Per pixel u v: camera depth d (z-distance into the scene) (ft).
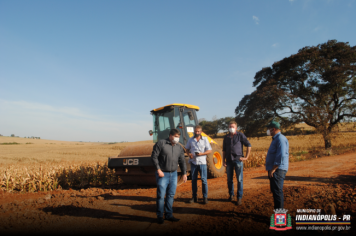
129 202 17.10
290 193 17.20
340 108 77.66
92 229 11.83
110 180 30.09
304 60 74.64
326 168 33.14
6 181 24.57
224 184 23.36
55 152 111.24
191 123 27.40
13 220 13.48
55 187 25.35
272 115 82.69
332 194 16.03
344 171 28.96
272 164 11.55
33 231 11.70
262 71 91.35
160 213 12.25
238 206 14.71
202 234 10.59
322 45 77.20
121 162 22.93
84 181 28.96
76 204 16.69
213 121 188.44
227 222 11.91
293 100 75.41
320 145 96.37
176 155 13.01
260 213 13.02
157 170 12.53
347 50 72.64
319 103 75.51
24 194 22.43
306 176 26.08
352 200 14.23
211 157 27.27
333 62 74.79
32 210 15.61
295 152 73.05
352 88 73.20
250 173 32.55
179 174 22.93
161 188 12.41
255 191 19.02
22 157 85.51
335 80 69.15
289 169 33.68
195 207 15.08
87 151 116.16
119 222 12.78
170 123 26.40
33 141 302.66
